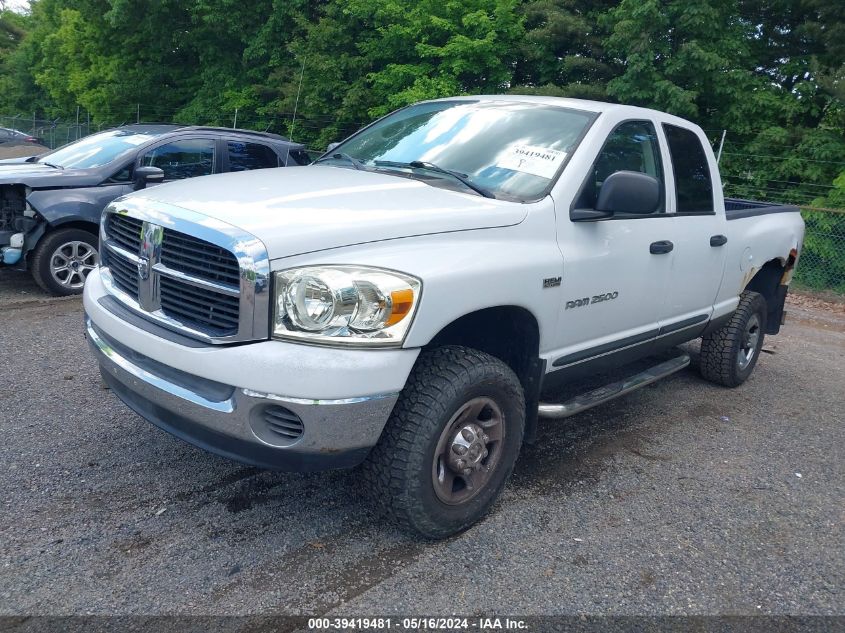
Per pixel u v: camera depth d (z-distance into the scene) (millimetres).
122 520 3340
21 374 5109
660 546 3447
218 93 21922
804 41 14000
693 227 4750
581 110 4188
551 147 3941
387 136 4570
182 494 3598
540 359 3660
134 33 24062
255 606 2793
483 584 3031
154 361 3100
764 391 6102
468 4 16094
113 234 3576
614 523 3629
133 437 4199
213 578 2949
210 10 20500
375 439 2885
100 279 3676
